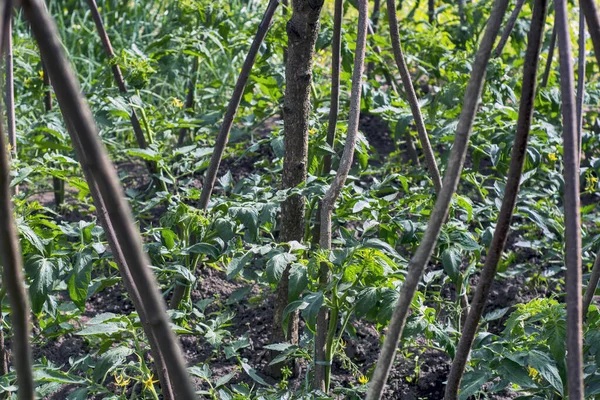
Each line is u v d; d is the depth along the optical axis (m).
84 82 4.85
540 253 3.39
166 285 3.01
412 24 4.40
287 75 2.41
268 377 2.72
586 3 1.39
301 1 2.28
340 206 2.61
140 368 2.27
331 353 2.30
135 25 5.29
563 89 1.26
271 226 2.79
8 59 2.59
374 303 2.12
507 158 2.98
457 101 3.16
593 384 2.10
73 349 2.88
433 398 2.68
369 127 4.46
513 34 4.12
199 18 3.85
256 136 4.26
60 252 2.38
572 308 1.26
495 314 2.61
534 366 2.03
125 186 3.98
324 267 2.31
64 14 5.55
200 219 2.57
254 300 3.02
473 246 2.41
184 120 3.48
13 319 0.99
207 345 2.89
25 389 1.00
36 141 3.27
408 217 3.20
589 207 3.11
